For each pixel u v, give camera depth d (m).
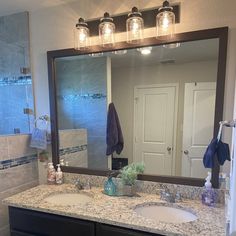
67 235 1.34
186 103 1.54
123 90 1.73
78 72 1.84
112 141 1.79
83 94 1.85
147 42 1.55
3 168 1.70
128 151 1.74
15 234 1.51
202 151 1.51
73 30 1.77
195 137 1.53
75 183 1.78
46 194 1.60
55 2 1.75
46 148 1.92
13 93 2.04
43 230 1.41
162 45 1.54
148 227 1.13
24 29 1.93
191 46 1.48
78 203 1.53
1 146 1.68
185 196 1.51
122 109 1.75
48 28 1.86
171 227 1.12
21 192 1.74
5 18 2.00
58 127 1.92
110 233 1.23
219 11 1.38
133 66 1.67
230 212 0.85
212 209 1.33
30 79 1.96
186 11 1.45
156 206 1.45
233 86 1.38
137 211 1.38
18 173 1.82
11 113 2.07
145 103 1.67
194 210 1.32
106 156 1.80
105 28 1.59
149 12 1.54
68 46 1.81
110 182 1.59
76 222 1.31
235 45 1.36
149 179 1.61
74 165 1.89
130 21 1.52
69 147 1.90
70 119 1.90
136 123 1.71
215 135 1.43
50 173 1.83
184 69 1.52
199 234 1.05
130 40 1.58
